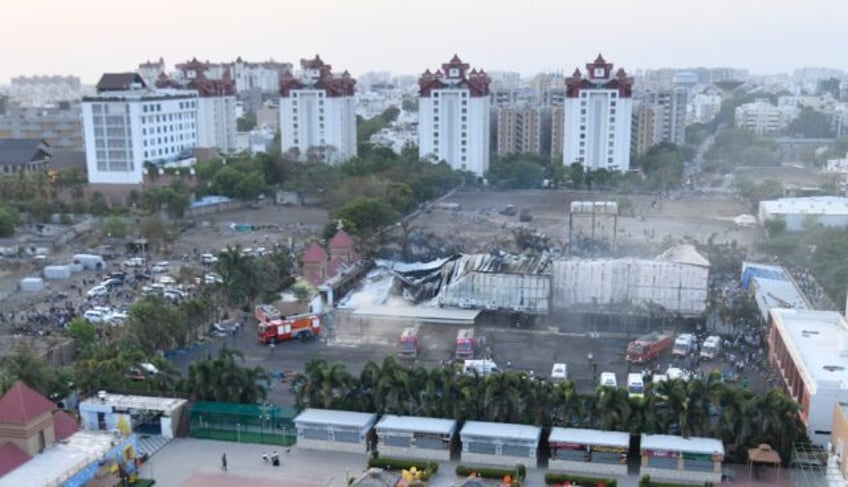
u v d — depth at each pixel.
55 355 133.62
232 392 112.69
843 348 117.94
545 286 160.38
